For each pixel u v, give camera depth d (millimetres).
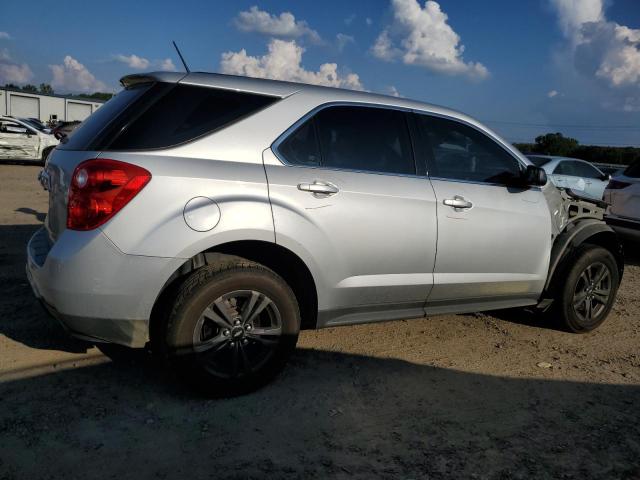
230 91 3197
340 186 3328
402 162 3674
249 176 3045
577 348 4359
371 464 2621
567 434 3000
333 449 2727
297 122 3299
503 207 4016
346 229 3326
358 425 2967
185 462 2541
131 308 2826
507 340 4434
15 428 2691
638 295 6090
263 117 3209
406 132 3744
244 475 2475
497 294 4148
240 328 3086
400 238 3529
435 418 3096
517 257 4133
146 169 2816
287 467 2557
